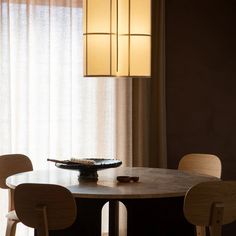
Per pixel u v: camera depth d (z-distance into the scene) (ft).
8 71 14.67
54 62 15.56
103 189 10.11
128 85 16.31
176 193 9.81
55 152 15.57
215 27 17.70
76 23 15.80
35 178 11.43
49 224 9.28
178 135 17.24
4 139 14.71
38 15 15.24
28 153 15.10
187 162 14.20
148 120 16.58
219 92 17.72
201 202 9.42
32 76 15.29
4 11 14.64
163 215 10.67
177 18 17.24
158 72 16.74
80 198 10.38
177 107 17.22
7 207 14.93
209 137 17.61
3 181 12.87
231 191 9.53
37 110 15.24
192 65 17.42
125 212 16.35
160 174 12.31
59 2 15.52
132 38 11.62
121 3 11.70
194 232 10.83
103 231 16.05
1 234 14.88
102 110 16.07
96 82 16.01
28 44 15.03
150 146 16.84
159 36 16.70
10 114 14.75
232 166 17.74
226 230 17.06
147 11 11.74
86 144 15.94
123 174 12.28
